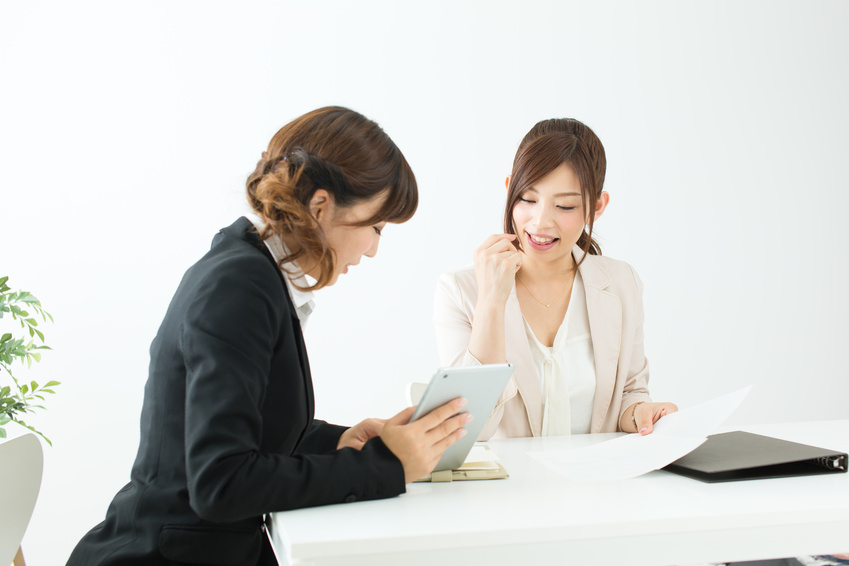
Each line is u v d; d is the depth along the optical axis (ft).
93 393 8.82
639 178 10.06
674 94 10.07
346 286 9.48
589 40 9.87
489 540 2.74
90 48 8.88
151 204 9.00
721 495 3.19
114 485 8.84
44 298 8.73
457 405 3.34
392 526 2.80
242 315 3.08
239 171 9.19
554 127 5.32
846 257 10.50
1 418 5.78
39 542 8.65
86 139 8.87
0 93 8.69
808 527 2.97
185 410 3.13
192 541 3.12
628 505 3.05
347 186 3.40
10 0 8.70
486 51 9.67
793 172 10.37
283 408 3.36
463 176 9.67
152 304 8.98
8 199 8.69
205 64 9.12
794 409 10.47
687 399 10.27
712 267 10.24
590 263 5.73
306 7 9.32
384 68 9.51
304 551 2.61
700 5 10.09
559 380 5.49
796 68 10.34
